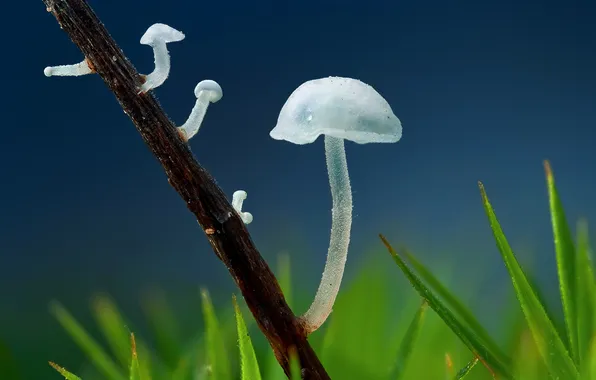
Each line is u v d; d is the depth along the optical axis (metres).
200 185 0.07
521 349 0.07
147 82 0.07
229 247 0.07
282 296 0.07
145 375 0.07
